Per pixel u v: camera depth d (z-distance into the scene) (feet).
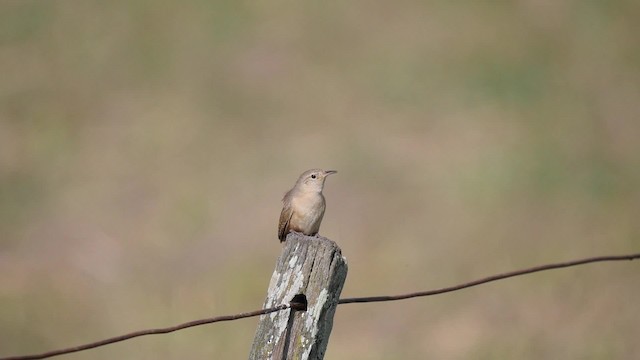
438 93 69.21
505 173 59.41
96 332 44.86
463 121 65.87
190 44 75.56
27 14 78.95
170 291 48.78
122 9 79.41
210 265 51.34
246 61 72.79
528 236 53.21
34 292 48.39
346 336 45.19
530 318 45.39
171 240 54.19
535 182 58.70
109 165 61.82
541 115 66.28
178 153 63.31
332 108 67.36
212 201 57.67
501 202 56.54
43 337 44.50
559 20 76.64
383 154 62.13
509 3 79.36
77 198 58.49
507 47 73.97
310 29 77.05
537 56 72.74
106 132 65.57
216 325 44.83
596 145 62.39
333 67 72.02
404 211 56.03
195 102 68.69
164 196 58.59
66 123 66.44
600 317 44.88
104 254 52.80
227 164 61.57
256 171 60.70
